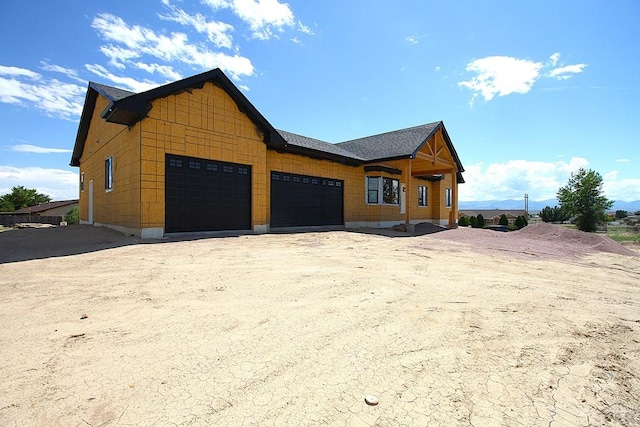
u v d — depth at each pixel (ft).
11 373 7.48
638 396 7.26
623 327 11.52
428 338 9.97
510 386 7.47
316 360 8.39
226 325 10.50
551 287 17.43
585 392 7.35
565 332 10.85
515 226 91.04
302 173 47.52
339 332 10.19
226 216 36.99
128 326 10.27
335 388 7.17
